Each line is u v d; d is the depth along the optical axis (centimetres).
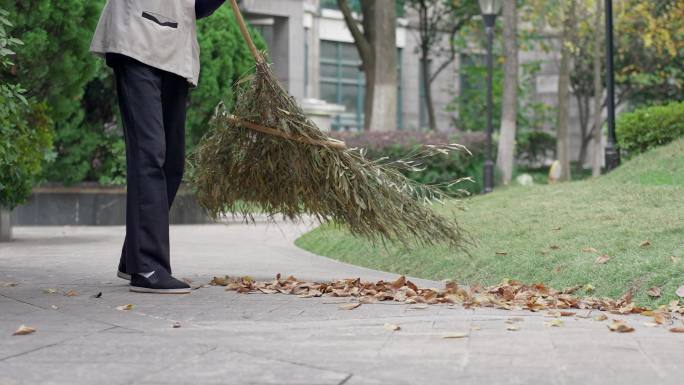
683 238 796
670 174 1291
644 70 3869
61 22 1293
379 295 644
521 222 1015
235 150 724
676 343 453
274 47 2925
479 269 862
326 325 508
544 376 374
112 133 1930
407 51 4534
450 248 736
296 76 2912
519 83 4284
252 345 439
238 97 718
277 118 703
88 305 590
